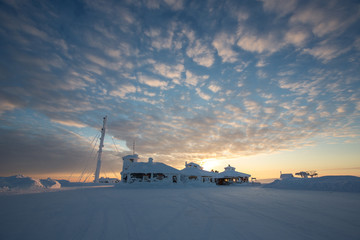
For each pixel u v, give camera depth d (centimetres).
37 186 1931
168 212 703
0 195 1343
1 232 454
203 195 1427
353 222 546
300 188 2170
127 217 614
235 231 452
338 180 2128
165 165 3416
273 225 509
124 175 3325
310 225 509
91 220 573
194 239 396
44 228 488
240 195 1434
